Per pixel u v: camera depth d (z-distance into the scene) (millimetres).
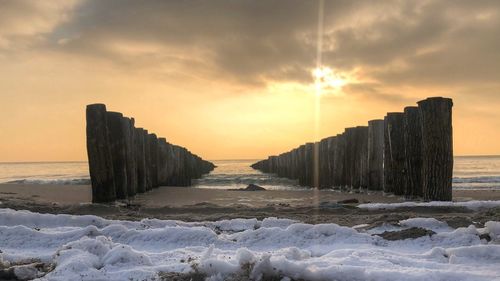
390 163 11977
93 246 4762
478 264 4566
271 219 6621
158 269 4352
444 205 8430
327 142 17969
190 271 4211
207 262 4195
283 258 4160
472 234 5559
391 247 5465
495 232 5566
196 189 16453
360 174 14289
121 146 10727
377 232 6070
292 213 8164
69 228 6285
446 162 9367
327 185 17891
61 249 4820
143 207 9180
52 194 13000
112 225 5992
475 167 47031
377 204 8789
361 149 14156
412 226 6242
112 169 10062
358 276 3979
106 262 4531
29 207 8570
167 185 19922
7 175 40062
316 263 4398
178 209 8844
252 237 5762
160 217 7492
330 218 7258
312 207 8914
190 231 5828
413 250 5305
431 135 9383
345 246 5441
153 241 5719
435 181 9375
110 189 9969
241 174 37500
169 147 20344
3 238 5668
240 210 8703
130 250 4656
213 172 44812
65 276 4168
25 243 5602
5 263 4648
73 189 14969
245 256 4191
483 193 13867
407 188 10852
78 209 8438
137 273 4230
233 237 5824
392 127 11656
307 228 5820
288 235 5742
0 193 13141
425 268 4328
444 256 4844
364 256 4785
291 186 21625
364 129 14094
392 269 4188
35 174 41719
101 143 9922
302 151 22172
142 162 13828
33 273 4352
